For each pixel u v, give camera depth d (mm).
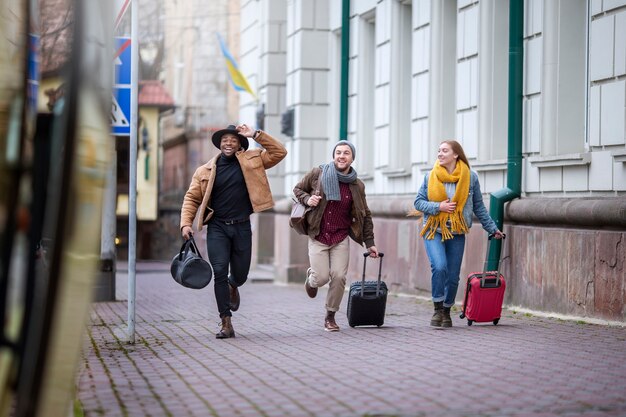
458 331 17953
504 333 17422
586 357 14180
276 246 39656
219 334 17781
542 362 13703
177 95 83750
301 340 17125
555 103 21125
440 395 11203
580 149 21141
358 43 33406
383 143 31078
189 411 10562
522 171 22281
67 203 7328
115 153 28094
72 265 7418
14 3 7773
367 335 17672
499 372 12836
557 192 20906
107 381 12750
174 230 75438
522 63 22188
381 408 10477
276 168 45844
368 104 33250
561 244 20000
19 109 7750
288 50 39000
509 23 22438
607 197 19031
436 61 27078
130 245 17297
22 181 7809
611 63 19109
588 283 19109
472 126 24734
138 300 28812
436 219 18766
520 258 21688
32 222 7992
